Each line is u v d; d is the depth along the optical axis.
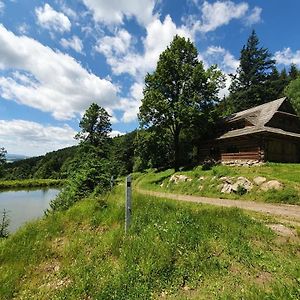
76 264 6.58
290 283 5.28
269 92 58.72
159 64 38.59
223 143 35.53
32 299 5.50
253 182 20.45
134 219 8.48
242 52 64.31
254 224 8.81
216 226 8.17
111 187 15.87
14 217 21.50
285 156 30.06
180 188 26.92
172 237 7.11
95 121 56.78
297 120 32.94
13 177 101.38
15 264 6.82
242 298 4.74
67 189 15.95
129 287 5.37
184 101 36.19
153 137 38.34
